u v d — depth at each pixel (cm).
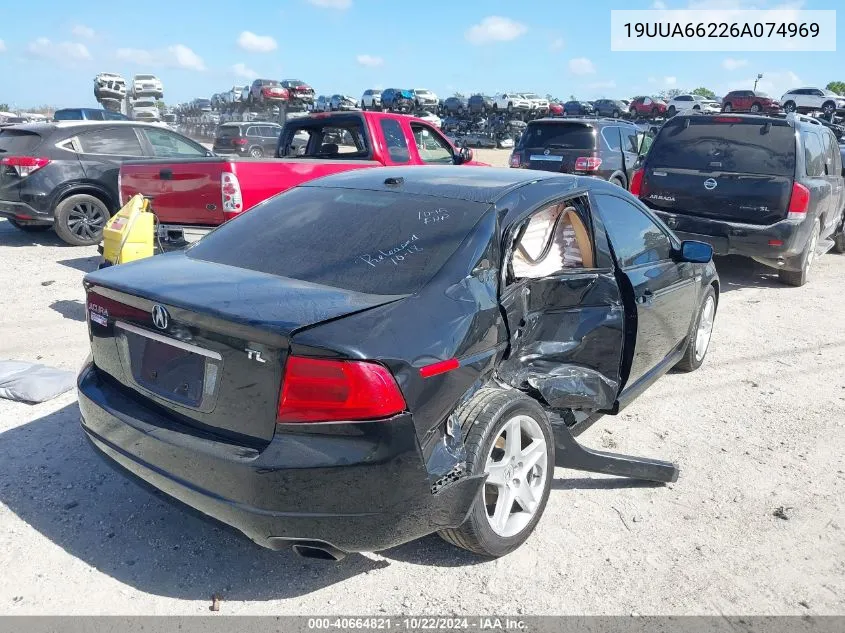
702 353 566
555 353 373
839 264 1050
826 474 397
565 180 386
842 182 995
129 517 334
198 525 330
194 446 259
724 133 821
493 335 300
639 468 365
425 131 932
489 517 302
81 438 408
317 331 246
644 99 4862
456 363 274
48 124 967
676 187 846
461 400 279
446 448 270
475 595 288
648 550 321
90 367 321
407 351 255
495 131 4400
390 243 317
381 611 277
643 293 417
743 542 330
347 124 856
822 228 930
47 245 1006
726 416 475
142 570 296
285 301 267
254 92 4138
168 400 277
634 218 441
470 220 323
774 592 295
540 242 404
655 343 450
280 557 309
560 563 310
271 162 702
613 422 460
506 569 304
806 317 730
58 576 290
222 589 287
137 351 292
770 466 405
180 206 700
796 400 506
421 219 329
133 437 279
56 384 466
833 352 616
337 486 244
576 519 346
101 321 305
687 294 494
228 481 250
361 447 244
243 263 323
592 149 1226
